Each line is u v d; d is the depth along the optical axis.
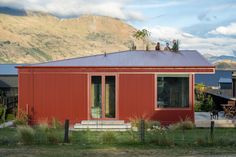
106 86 22.47
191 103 22.30
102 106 22.41
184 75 22.33
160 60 23.59
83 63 23.05
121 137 16.86
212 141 15.27
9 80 44.84
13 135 16.77
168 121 22.27
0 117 24.78
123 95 22.39
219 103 27.94
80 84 22.50
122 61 23.38
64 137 15.71
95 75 22.44
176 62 23.11
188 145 15.04
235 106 23.52
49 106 22.56
